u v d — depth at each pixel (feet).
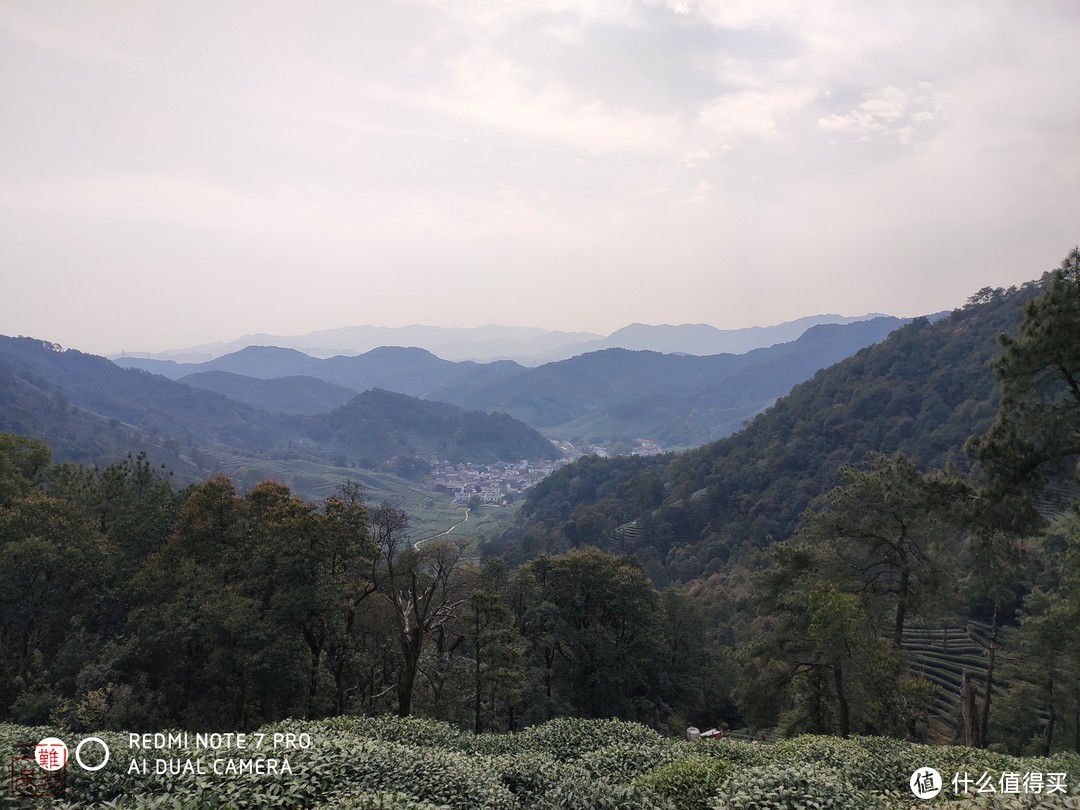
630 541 355.36
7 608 83.71
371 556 85.51
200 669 86.07
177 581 86.63
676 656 146.20
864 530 88.17
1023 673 88.79
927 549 83.56
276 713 87.35
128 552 100.83
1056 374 54.80
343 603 83.51
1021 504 59.00
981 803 29.96
